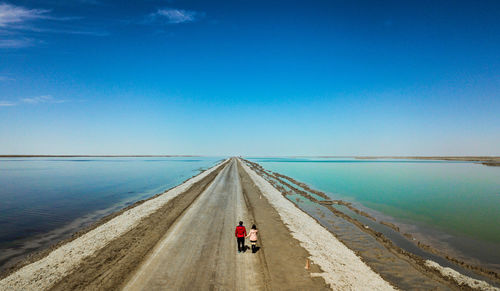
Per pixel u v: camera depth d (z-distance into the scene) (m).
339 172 84.56
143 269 11.14
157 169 92.88
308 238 16.17
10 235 17.67
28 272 11.14
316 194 37.84
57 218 22.53
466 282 11.73
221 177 54.06
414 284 11.50
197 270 11.10
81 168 97.69
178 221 19.34
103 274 10.70
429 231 19.94
